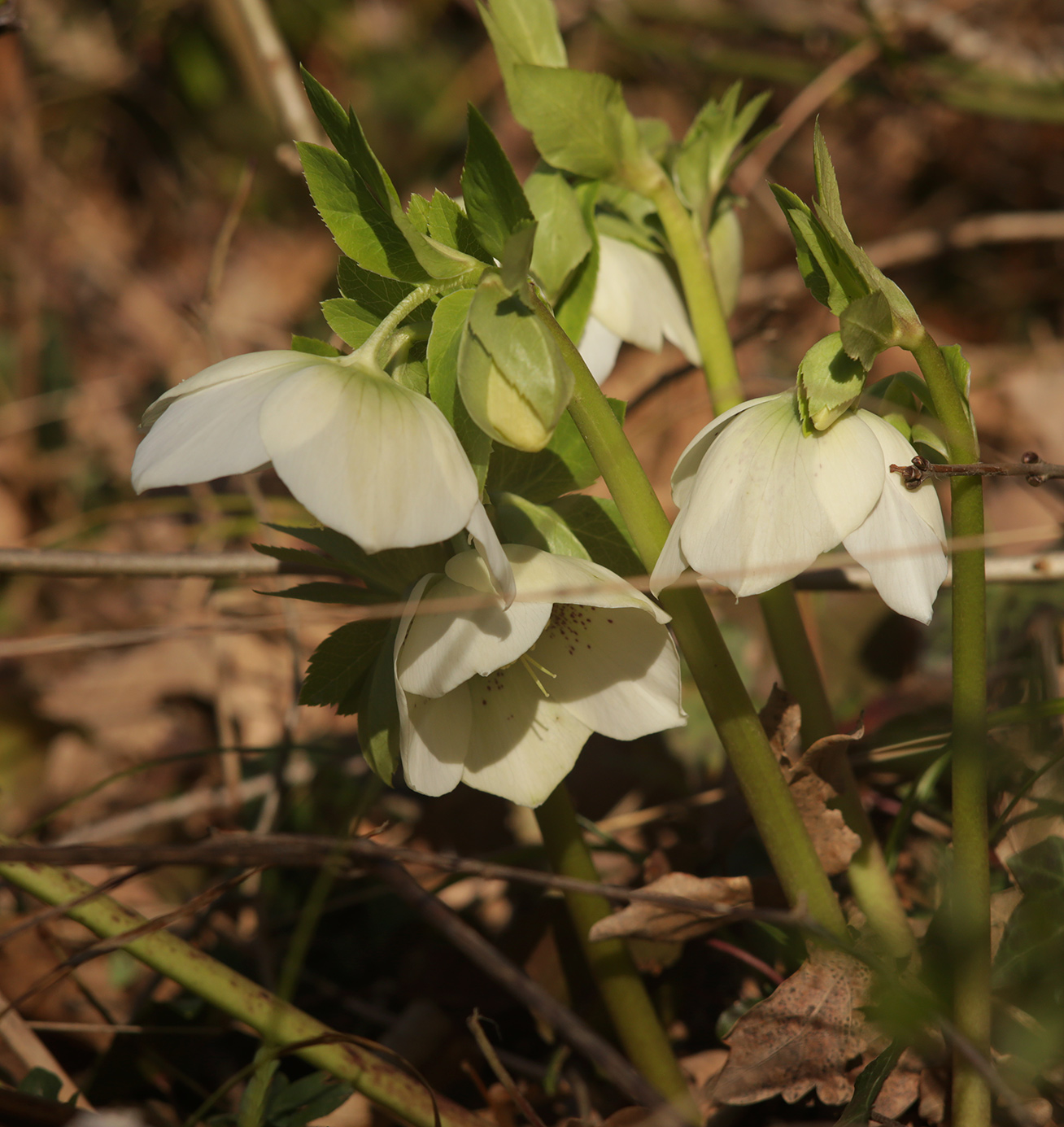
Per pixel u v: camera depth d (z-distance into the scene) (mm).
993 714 1093
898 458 1004
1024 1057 1031
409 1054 1106
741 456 1003
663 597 1029
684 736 1271
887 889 1071
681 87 2299
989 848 1090
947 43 2008
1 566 1128
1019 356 1786
